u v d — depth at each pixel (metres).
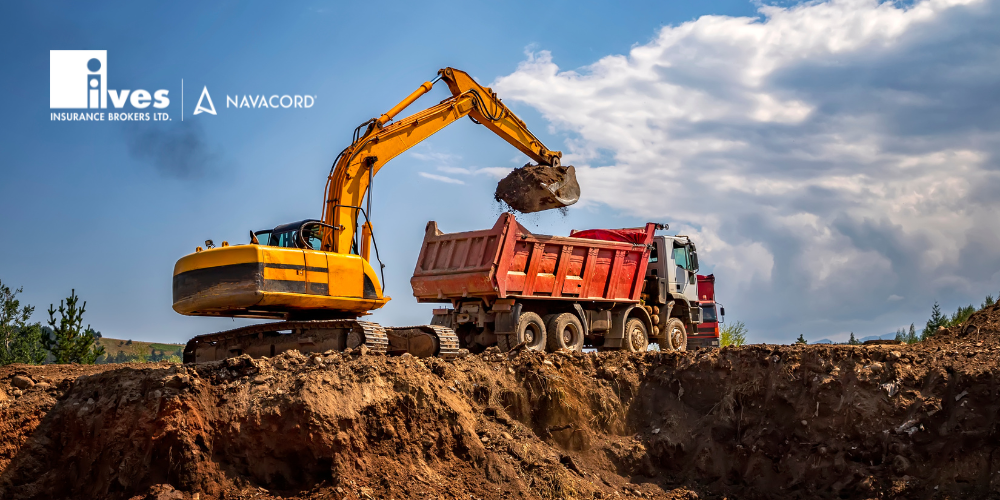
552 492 9.59
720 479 11.13
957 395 9.89
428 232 15.88
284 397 8.59
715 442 11.45
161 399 8.26
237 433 8.36
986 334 12.68
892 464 9.90
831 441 10.49
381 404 9.12
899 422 10.11
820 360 11.04
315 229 12.27
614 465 11.29
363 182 13.03
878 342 13.91
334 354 9.91
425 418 9.45
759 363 11.69
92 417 8.44
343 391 8.94
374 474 8.57
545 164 18.06
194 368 8.78
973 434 9.52
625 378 12.46
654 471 11.40
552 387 11.59
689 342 23.03
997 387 9.66
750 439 11.16
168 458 8.01
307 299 10.99
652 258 18.77
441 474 9.08
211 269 10.61
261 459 8.42
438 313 15.91
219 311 11.23
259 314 11.90
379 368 9.56
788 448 10.84
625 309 17.19
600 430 11.80
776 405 11.25
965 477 9.38
